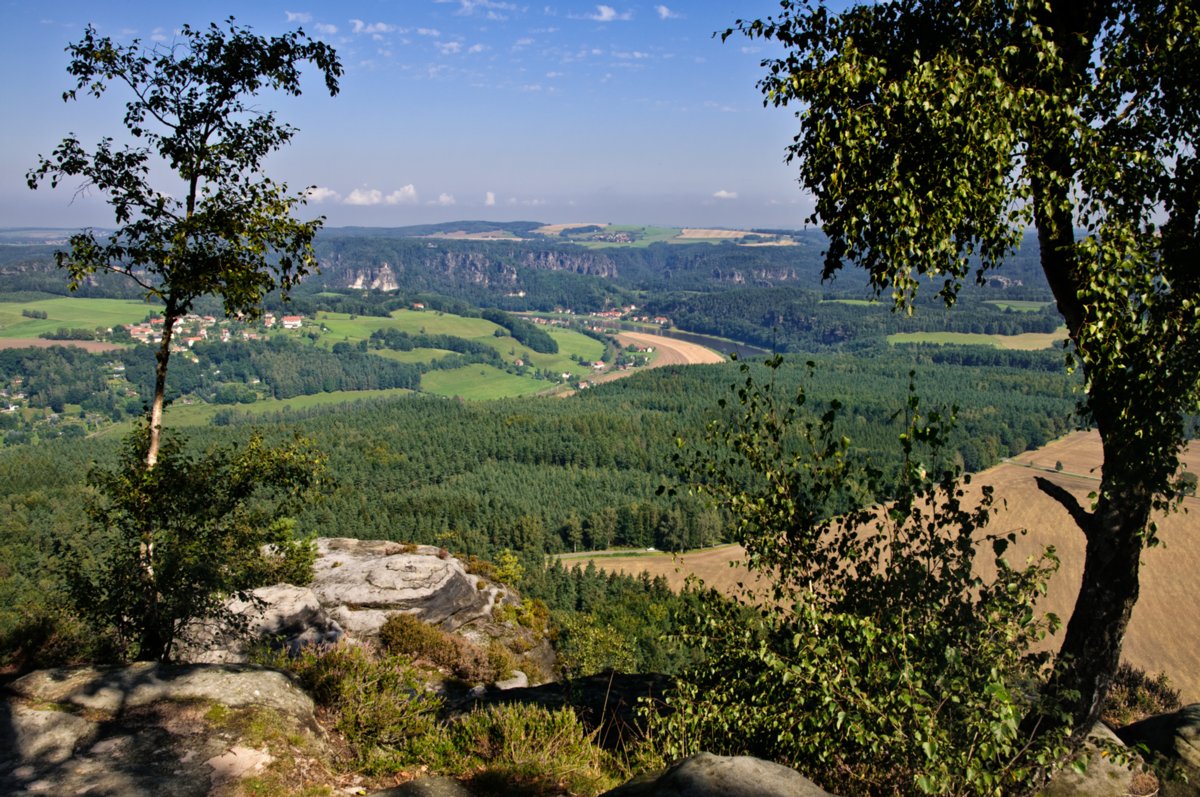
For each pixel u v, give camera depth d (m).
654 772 5.52
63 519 65.25
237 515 12.30
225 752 6.16
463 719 7.57
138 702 6.74
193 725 6.48
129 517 11.45
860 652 5.94
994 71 5.49
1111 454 6.19
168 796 5.51
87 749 6.03
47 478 86.69
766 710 6.39
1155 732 7.34
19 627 12.89
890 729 5.60
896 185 5.66
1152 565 62.22
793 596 6.97
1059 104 5.86
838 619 6.12
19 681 6.96
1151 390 5.78
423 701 8.05
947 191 5.82
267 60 11.56
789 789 4.71
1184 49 5.83
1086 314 6.08
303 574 22.44
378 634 19.67
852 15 6.45
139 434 11.43
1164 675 13.20
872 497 6.67
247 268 11.55
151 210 11.18
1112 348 5.85
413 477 128.12
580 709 9.30
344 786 6.30
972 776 4.85
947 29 6.29
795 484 7.10
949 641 5.90
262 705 6.98
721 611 7.20
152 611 11.27
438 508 104.12
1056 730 5.39
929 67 5.58
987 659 5.68
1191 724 7.20
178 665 7.51
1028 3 5.73
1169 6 5.87
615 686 10.93
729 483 7.42
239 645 15.49
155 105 11.34
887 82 6.03
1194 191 6.06
